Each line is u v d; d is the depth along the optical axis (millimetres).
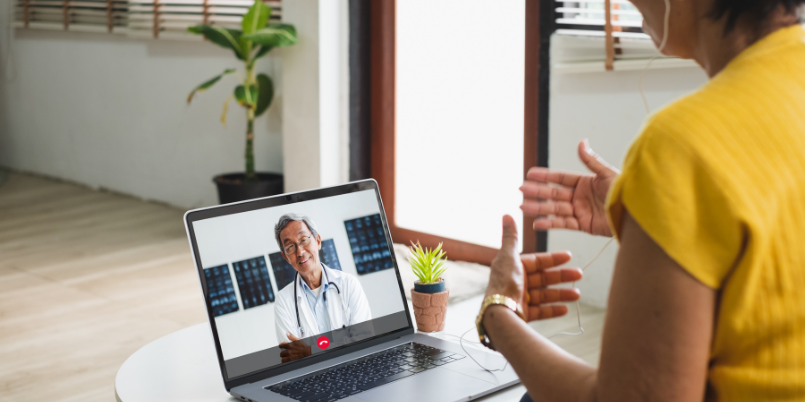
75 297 3324
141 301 3266
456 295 3113
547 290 902
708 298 575
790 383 578
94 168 5637
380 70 3953
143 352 1291
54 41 5711
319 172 3975
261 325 1191
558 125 3125
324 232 1297
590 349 2633
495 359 1217
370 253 1341
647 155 587
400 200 4027
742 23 628
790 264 570
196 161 4895
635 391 595
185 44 4770
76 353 2709
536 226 985
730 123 573
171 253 4004
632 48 2838
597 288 3074
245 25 3881
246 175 4211
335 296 1277
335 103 3973
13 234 4418
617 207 614
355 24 3904
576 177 971
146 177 5266
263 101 4281
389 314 1333
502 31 3393
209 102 4723
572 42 3000
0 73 6234
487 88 3510
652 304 583
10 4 5996
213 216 1196
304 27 3898
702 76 2641
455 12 3564
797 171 568
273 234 1240
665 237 570
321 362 1227
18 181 5910
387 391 1092
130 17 4902
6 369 2574
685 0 650
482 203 3646
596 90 2967
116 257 3938
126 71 5215
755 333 586
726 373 607
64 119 5785
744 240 562
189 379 1181
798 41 616
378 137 4043
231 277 1187
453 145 3715
